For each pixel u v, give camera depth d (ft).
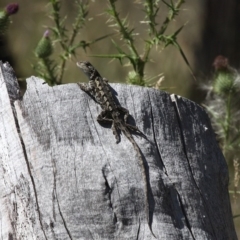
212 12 86.58
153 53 88.69
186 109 31.63
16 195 29.19
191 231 28.53
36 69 50.85
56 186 28.37
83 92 30.55
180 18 89.56
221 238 29.71
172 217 28.48
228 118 48.62
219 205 30.55
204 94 81.61
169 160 29.86
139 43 86.12
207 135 31.81
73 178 28.32
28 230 28.19
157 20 91.45
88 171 28.40
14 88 32.14
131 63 46.11
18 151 29.78
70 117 29.78
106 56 45.57
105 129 29.78
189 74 85.92
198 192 29.73
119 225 27.71
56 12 50.88
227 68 50.06
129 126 30.01
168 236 27.78
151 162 29.22
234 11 85.51
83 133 29.48
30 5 100.83
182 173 29.76
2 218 29.55
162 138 30.35
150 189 28.48
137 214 27.99
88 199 27.94
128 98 30.94
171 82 86.12
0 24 48.70
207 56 86.38
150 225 27.84
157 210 28.22
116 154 28.99
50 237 27.53
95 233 27.53
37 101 30.32
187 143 30.83
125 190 28.14
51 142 29.30
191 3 88.79
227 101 50.85
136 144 29.27
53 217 27.86
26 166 29.32
